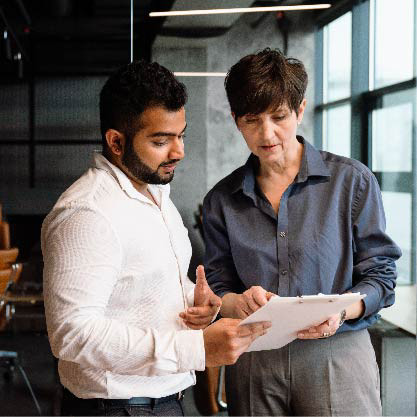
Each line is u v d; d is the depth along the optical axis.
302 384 2.05
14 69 3.61
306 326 1.74
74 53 3.51
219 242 2.18
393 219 3.18
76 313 1.44
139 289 1.57
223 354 1.51
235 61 2.88
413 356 3.15
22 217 3.84
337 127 3.04
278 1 2.92
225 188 2.17
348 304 1.64
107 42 3.41
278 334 1.71
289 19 2.93
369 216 2.05
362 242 2.06
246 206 2.12
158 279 1.60
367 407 2.06
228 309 1.97
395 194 3.15
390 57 3.06
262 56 1.96
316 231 2.04
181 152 1.59
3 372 3.93
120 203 1.57
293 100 1.95
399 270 3.19
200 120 2.87
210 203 2.19
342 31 2.98
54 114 3.69
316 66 2.97
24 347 3.95
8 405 3.72
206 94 2.86
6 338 3.95
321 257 2.04
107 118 1.59
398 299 3.17
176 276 1.67
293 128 1.99
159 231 1.63
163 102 1.53
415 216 3.19
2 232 3.83
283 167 2.07
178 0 2.85
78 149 3.75
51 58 3.54
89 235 1.47
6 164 3.75
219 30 2.87
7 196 3.79
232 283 2.17
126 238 1.54
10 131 3.72
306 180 2.06
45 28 3.53
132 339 1.47
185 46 2.86
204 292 1.68
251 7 2.89
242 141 2.88
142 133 1.55
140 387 1.61
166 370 1.50
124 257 1.55
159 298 1.61
